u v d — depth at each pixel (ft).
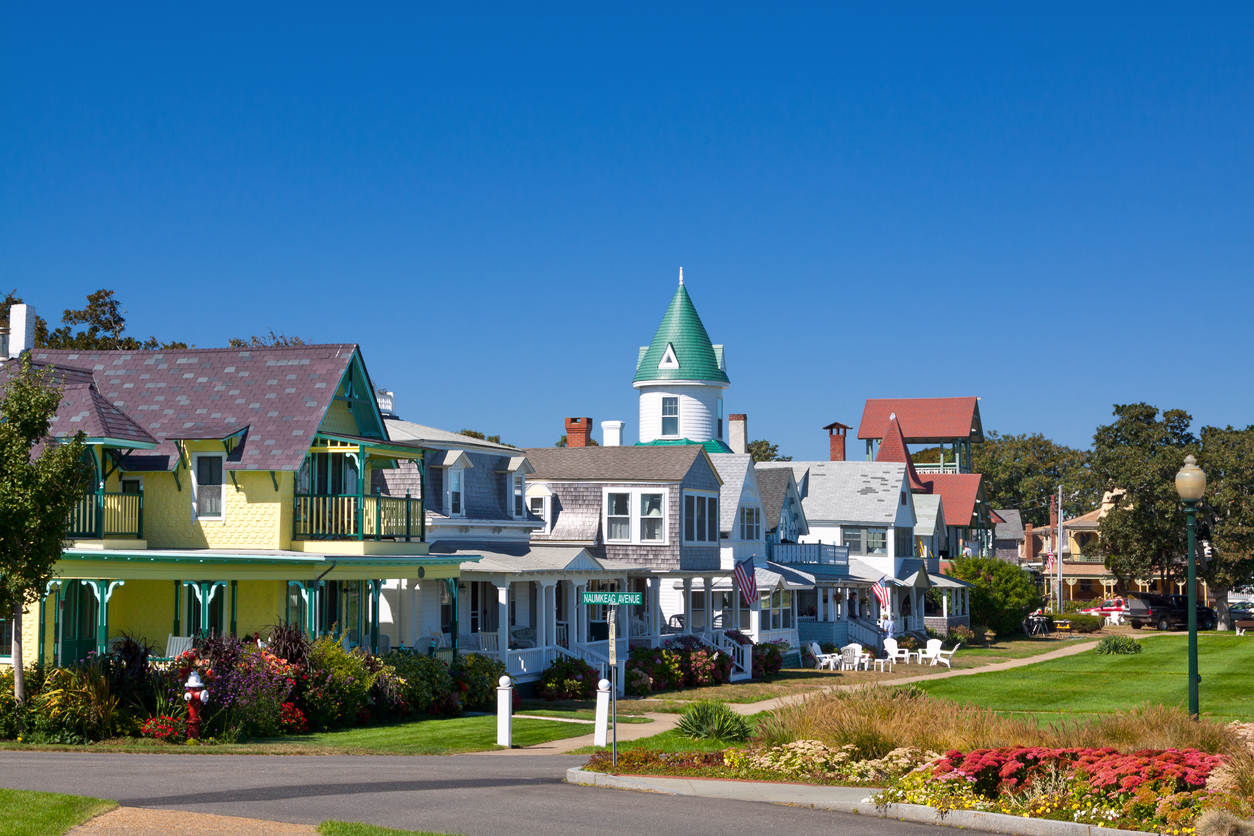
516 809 49.93
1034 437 491.31
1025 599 237.66
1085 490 469.16
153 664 81.00
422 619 111.86
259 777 56.65
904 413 307.37
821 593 190.70
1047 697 126.41
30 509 69.72
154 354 108.78
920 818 49.44
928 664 173.06
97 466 94.38
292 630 86.43
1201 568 257.96
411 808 49.24
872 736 65.41
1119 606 306.14
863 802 51.19
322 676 84.64
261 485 97.66
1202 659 176.14
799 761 63.41
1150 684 140.15
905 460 261.85
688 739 80.28
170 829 41.78
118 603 96.68
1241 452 255.09
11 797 45.55
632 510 144.77
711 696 123.24
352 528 98.78
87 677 74.18
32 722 72.23
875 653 185.78
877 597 191.52
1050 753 53.72
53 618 87.40
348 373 105.40
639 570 139.54
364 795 52.13
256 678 78.38
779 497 188.75
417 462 110.42
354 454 103.71
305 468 101.45
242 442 98.43
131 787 51.62
